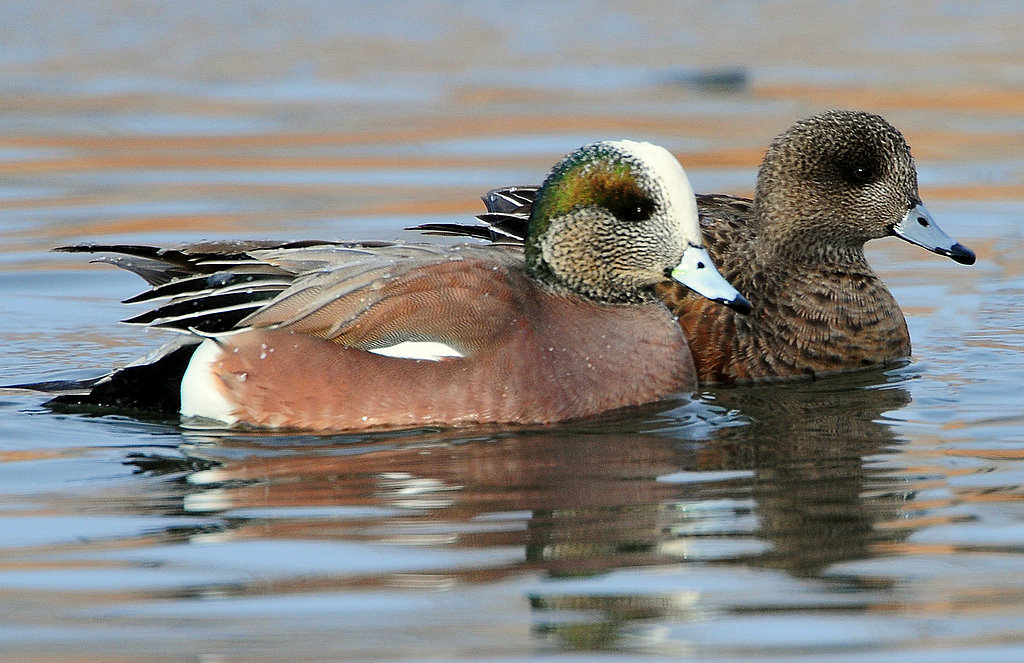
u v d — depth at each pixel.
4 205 18.58
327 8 29.92
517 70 25.84
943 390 12.45
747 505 9.40
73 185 19.52
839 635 7.52
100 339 14.31
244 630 7.61
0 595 8.06
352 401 11.20
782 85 24.62
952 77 24.94
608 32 28.64
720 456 10.51
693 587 8.12
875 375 13.12
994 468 10.12
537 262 12.20
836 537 8.80
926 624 7.62
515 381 11.25
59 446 10.84
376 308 11.30
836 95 23.89
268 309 11.37
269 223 17.91
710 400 12.27
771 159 13.73
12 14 28.59
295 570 8.38
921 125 22.30
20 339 14.27
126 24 28.41
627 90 24.52
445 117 22.92
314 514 9.31
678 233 11.95
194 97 24.16
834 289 13.39
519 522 9.09
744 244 13.71
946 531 8.89
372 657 7.30
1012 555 8.48
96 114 23.02
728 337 12.95
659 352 11.98
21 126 22.33
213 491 9.78
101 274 16.44
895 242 18.33
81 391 11.73
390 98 24.11
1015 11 30.48
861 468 10.17
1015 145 21.36
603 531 8.95
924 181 19.94
